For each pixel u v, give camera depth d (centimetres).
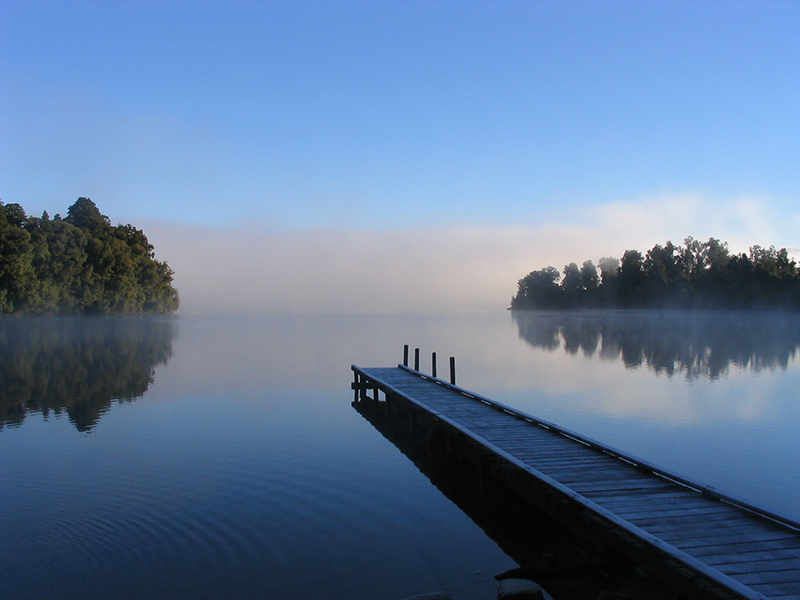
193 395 2052
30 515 880
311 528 847
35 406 1827
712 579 520
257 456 1231
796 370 2673
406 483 1063
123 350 3862
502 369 2812
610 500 736
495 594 668
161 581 684
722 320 7569
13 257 5566
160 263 9175
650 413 1673
